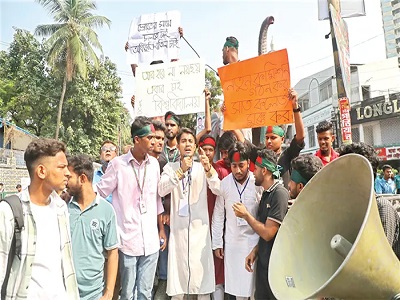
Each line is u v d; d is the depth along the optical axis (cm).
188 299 395
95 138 2806
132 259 370
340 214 218
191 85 492
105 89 2889
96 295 305
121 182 379
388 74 2556
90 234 304
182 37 566
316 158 311
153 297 430
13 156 2283
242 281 371
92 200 312
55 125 2697
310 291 206
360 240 167
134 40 585
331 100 2541
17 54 2894
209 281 396
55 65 2572
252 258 360
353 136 2445
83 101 2652
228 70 474
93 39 2541
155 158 418
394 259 179
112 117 2939
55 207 255
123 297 370
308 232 229
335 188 218
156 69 514
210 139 441
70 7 2491
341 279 171
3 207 229
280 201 331
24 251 229
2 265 222
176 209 412
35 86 2748
